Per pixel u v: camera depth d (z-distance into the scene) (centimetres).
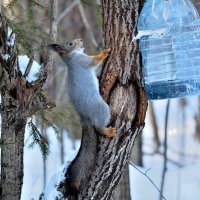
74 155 1078
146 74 1016
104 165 998
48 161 2117
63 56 1097
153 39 1038
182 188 2175
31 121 1083
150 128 3030
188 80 1055
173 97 1062
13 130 1000
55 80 2614
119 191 1503
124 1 987
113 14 991
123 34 986
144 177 1850
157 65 1041
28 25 1111
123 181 1512
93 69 1031
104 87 995
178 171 2302
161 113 3278
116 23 988
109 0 995
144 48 1013
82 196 1016
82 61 1044
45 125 1165
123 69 987
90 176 1007
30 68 978
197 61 1064
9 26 1058
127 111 983
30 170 1956
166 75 1045
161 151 2800
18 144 1015
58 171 1065
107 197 1022
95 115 988
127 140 991
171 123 3177
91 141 1000
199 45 1072
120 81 988
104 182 1009
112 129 980
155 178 2248
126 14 987
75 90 1026
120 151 995
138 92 988
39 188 1847
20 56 1067
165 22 1027
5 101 984
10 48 964
